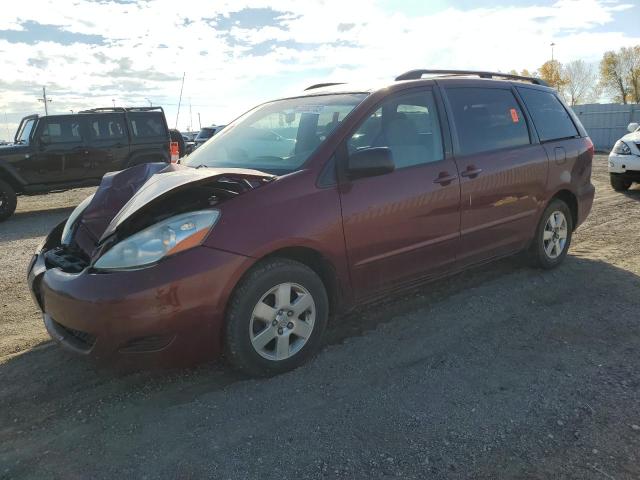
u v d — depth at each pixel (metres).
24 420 2.90
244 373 3.22
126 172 3.98
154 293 2.79
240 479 2.40
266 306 3.16
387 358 3.52
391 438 2.67
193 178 3.03
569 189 5.19
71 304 2.89
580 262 5.54
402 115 3.93
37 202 13.20
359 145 3.60
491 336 3.82
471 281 4.96
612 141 28.64
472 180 4.17
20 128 11.61
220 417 2.88
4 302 4.92
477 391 3.09
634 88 61.22
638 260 5.57
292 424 2.80
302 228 3.20
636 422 2.76
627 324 3.99
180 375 3.34
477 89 4.54
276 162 3.64
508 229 4.60
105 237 3.03
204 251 2.91
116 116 11.78
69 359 3.59
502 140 4.57
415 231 3.80
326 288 3.57
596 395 3.02
